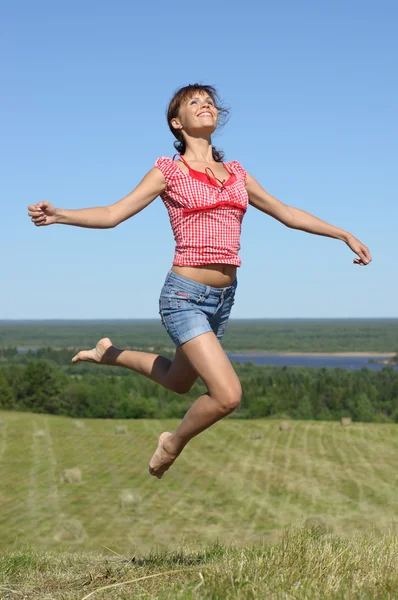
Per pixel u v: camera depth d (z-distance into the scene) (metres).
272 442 30.36
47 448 28.81
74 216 3.24
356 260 4.11
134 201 3.52
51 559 5.29
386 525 16.95
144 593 3.45
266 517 18.61
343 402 52.78
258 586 3.18
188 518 18.55
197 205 3.57
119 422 35.69
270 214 4.07
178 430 3.69
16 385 51.81
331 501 20.41
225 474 24.30
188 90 3.84
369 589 3.17
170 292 3.62
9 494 21.34
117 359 4.21
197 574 3.63
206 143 3.89
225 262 3.61
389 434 32.34
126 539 16.28
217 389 3.48
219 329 3.86
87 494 21.33
